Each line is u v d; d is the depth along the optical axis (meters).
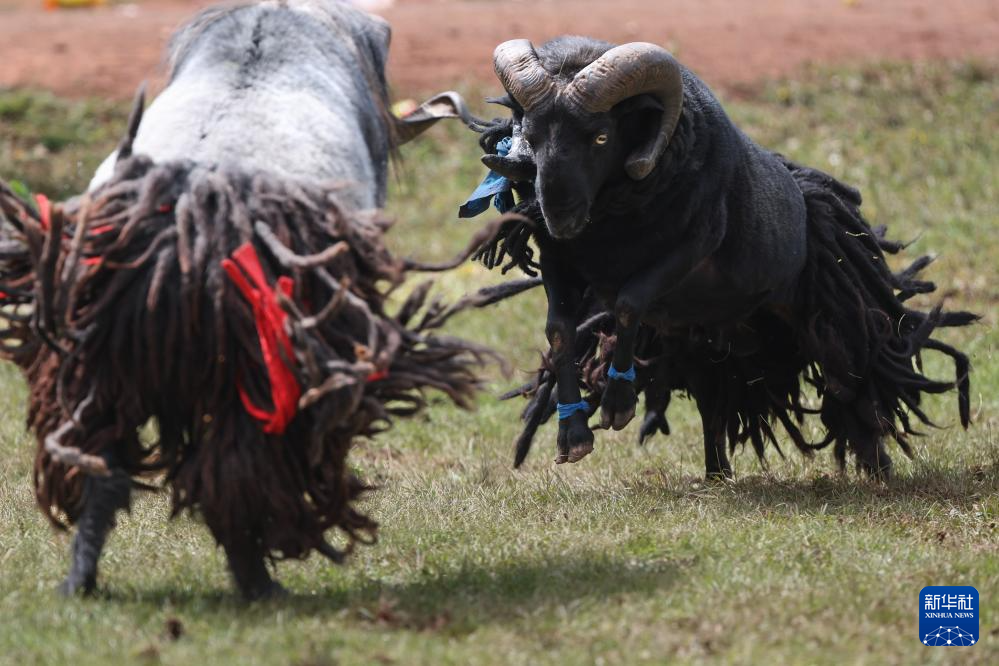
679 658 9.47
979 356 20.53
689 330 14.83
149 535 12.70
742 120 32.47
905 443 15.46
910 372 15.16
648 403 15.92
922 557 11.90
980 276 24.80
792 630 9.97
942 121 32.50
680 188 12.71
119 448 10.47
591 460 16.50
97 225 10.07
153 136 10.93
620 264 13.08
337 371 9.89
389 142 12.62
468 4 42.09
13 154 31.19
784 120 32.59
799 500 14.29
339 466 10.41
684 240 12.98
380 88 12.51
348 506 10.67
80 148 31.88
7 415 18.23
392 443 17.62
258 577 10.60
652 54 11.76
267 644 9.49
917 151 30.97
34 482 10.63
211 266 9.92
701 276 13.72
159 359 10.00
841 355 14.73
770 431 15.98
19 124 32.38
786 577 11.19
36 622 9.89
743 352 15.09
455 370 10.66
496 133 13.89
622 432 18.00
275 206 10.16
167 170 10.23
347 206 10.78
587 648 9.60
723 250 13.59
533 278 15.14
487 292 15.15
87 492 10.42
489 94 33.34
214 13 11.88
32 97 33.25
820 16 38.75
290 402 9.95
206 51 11.44
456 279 25.97
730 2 40.75
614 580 11.13
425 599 10.71
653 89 11.91
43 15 41.94
